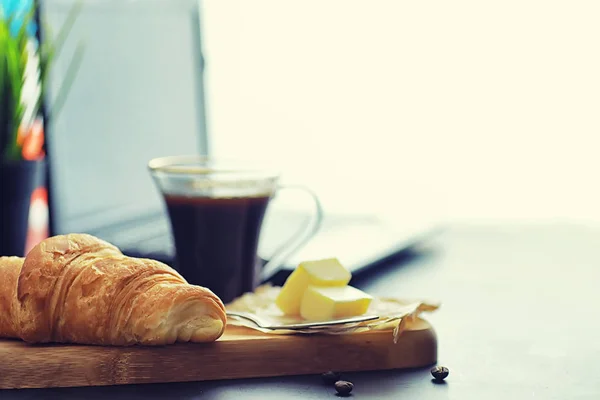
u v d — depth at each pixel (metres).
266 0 1.98
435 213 1.49
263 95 2.01
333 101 1.99
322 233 1.14
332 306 0.73
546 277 1.03
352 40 1.97
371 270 1.05
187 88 1.48
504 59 1.89
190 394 0.66
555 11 1.84
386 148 1.97
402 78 1.95
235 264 0.84
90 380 0.68
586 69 1.84
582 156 1.86
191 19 1.52
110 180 1.24
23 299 0.69
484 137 1.92
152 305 0.68
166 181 0.84
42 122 1.08
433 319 0.85
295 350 0.70
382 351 0.71
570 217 1.88
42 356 0.68
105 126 1.24
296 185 0.91
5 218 0.92
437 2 1.92
